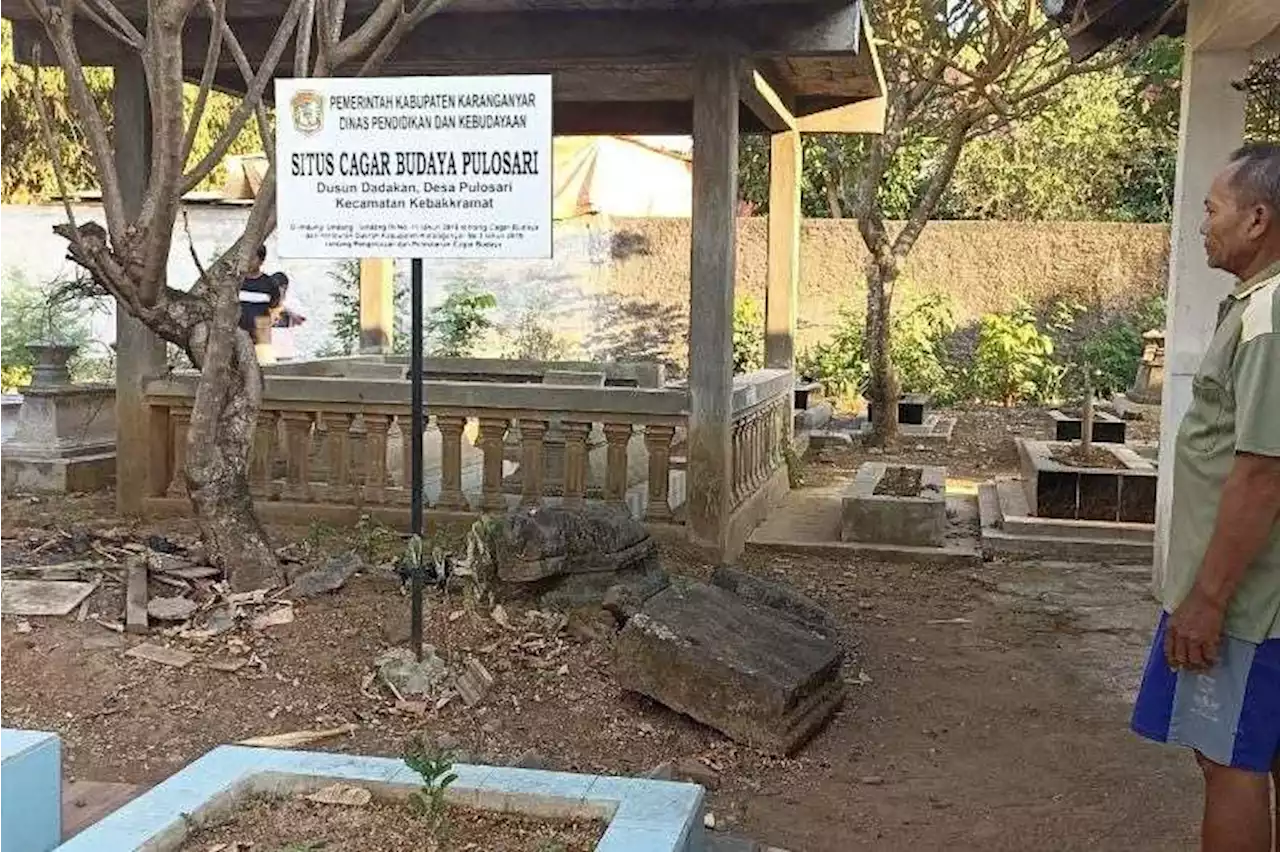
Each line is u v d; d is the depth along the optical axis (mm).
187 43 8062
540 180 4590
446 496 8008
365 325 11586
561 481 7992
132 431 8289
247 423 6000
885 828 4363
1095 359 16938
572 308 17453
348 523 8016
